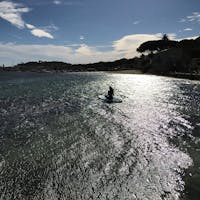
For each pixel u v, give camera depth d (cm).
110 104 4544
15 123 3108
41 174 1777
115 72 17662
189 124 3112
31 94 5816
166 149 2258
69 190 1576
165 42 18938
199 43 15750
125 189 1588
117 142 2436
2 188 1595
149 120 3322
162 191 1569
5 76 13188
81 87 7506
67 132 2745
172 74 12388
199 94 5912
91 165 1922
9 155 2095
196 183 1664
